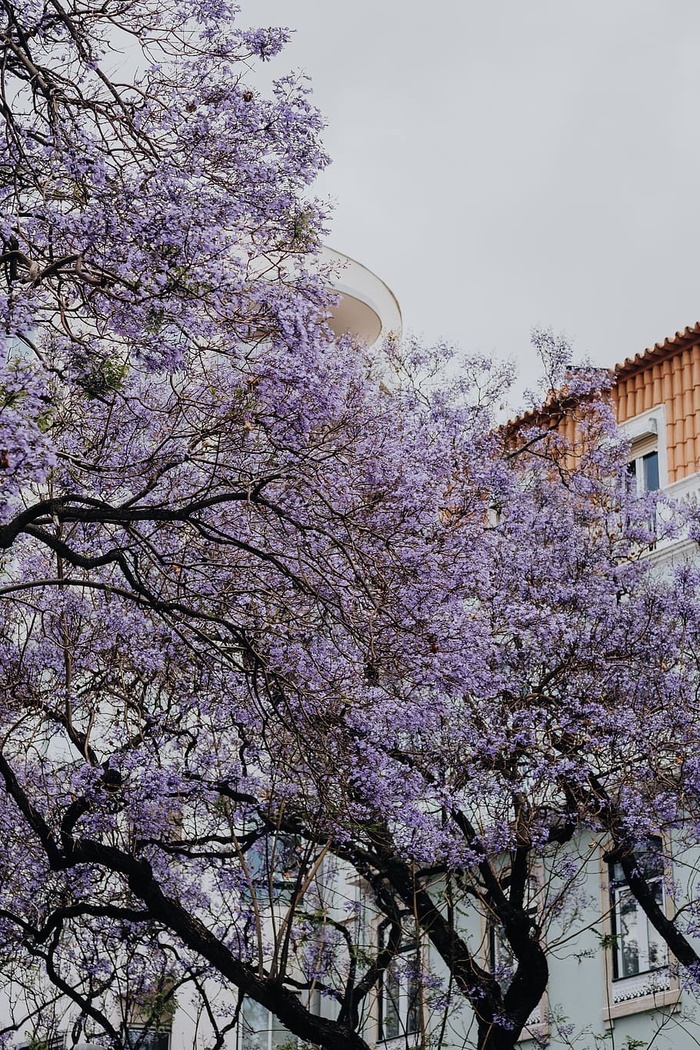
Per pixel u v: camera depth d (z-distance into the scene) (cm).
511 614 1437
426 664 1245
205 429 1028
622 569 1620
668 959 1861
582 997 1967
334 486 1163
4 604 1362
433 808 1510
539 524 1616
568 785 1433
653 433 2141
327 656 1209
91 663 1395
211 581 1217
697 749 1477
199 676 1284
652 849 1536
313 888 1795
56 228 916
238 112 998
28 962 1570
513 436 1819
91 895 1428
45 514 1023
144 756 1274
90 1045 1334
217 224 958
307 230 1009
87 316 959
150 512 979
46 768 1426
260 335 964
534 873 1944
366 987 1386
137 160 975
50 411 934
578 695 1487
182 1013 2108
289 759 1255
